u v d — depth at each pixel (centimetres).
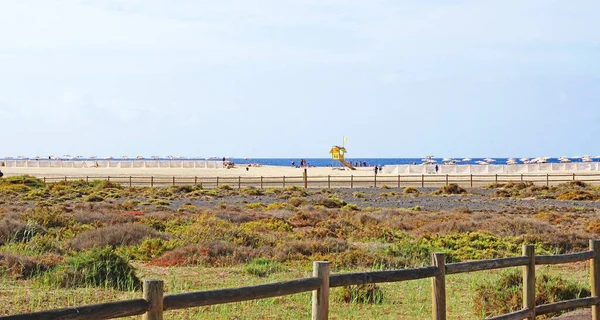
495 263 915
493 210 4106
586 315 1195
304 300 1270
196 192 5550
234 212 3344
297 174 9612
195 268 1716
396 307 1276
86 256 1484
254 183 7431
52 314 501
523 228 2767
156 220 2730
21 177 5878
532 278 970
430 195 5700
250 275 1612
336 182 7638
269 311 1173
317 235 2478
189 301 601
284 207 4003
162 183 7262
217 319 1093
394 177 8519
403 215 3538
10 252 1661
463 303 1352
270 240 2264
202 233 2277
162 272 1644
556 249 2283
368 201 5034
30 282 1405
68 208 3619
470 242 2339
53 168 10444
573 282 1477
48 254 1828
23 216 2638
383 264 1856
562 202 4906
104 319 534
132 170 10088
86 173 9131
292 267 1780
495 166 9175
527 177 8181
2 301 1178
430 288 1457
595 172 8956
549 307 1006
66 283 1366
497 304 1233
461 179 8019
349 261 1867
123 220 2809
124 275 1430
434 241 2380
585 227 2941
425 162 14100
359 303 1302
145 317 566
